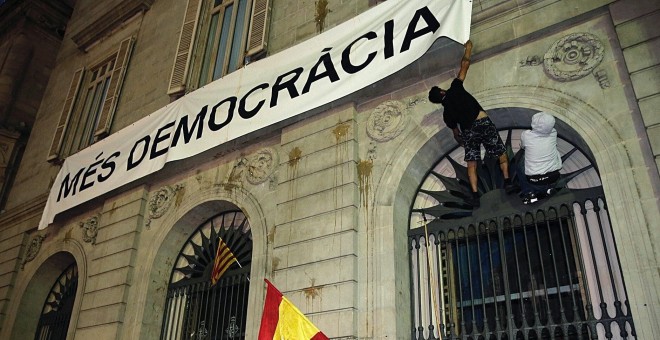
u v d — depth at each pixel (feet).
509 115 22.33
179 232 31.63
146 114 37.73
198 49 37.68
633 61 18.98
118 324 29.68
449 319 21.50
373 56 24.39
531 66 21.81
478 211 22.33
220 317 28.32
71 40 53.62
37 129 49.62
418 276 22.84
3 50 59.31
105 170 34.78
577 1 21.40
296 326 20.51
